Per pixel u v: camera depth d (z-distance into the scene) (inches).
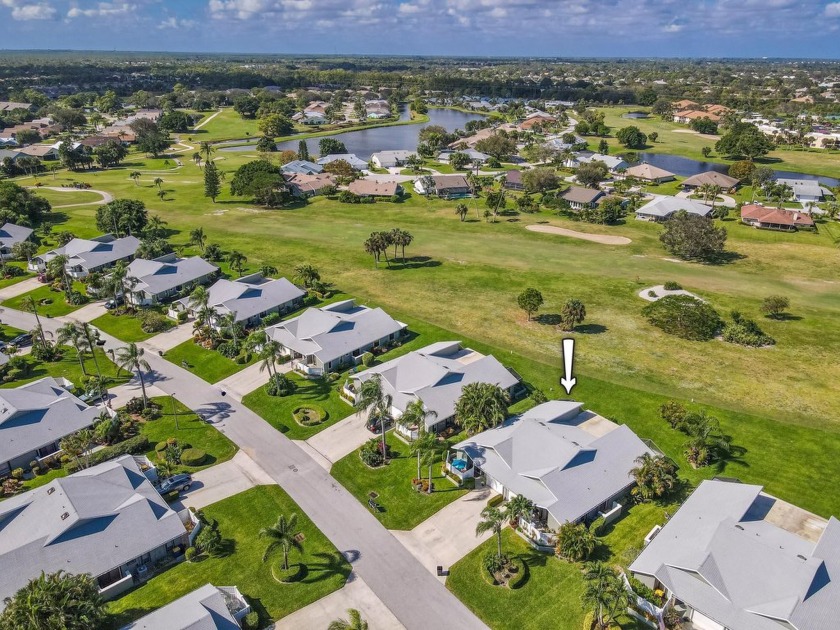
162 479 2566.4
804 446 2790.4
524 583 2073.1
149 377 3457.2
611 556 2187.5
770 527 2180.1
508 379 3253.0
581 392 3257.9
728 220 6722.4
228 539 2279.8
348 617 1936.5
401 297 4554.6
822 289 4753.9
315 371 3442.4
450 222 6742.1
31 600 1681.8
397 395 3031.5
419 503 2464.3
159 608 1935.3
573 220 6840.6
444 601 2004.2
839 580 1925.4
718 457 2716.5
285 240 5989.2
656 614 1911.9
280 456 2765.7
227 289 4259.4
